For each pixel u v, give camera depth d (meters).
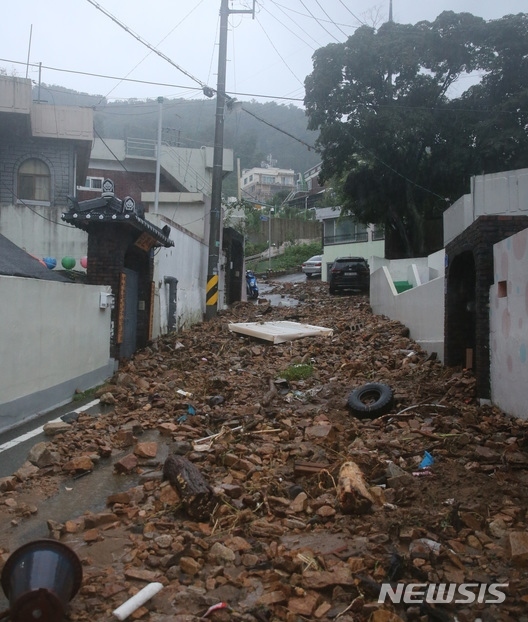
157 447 7.21
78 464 6.34
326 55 25.75
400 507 5.20
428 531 4.66
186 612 3.71
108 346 11.70
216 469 6.25
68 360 9.79
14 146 20.47
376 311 21.89
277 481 5.88
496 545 4.51
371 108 26.00
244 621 3.57
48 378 9.05
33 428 7.92
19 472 6.14
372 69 25.44
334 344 14.59
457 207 14.66
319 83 25.94
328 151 27.03
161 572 4.16
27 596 3.27
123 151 35.66
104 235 12.03
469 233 9.53
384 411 8.55
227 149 36.12
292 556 4.26
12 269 11.01
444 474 5.88
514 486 5.53
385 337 15.48
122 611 3.62
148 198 25.56
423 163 26.70
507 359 7.90
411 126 24.78
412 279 21.48
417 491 5.41
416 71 25.59
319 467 6.07
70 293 9.83
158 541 4.50
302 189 72.50
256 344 15.41
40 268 12.56
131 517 5.13
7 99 18.53
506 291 8.02
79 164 23.50
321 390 10.29
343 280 30.97
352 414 8.72
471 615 3.65
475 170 24.64
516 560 4.23
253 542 4.60
